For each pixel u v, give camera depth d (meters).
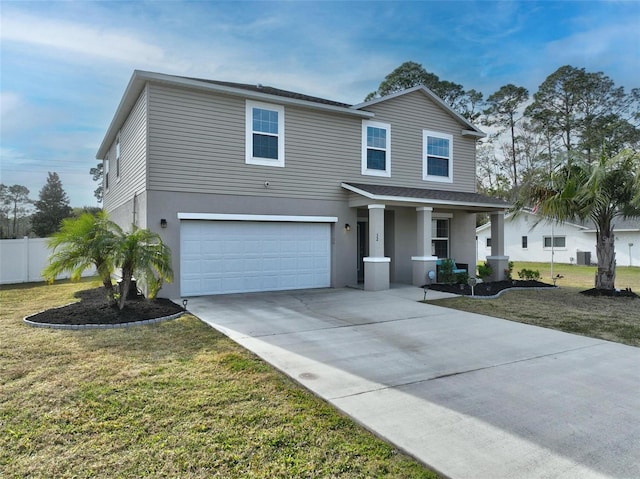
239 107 10.80
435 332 6.77
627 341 6.31
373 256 11.61
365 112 12.59
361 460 2.89
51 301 9.58
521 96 35.91
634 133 32.28
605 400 3.97
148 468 2.77
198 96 10.26
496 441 3.14
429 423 3.44
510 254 29.22
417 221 12.98
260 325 7.08
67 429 3.28
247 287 10.98
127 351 5.38
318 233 12.09
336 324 7.26
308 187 11.84
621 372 4.83
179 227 9.99
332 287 12.23
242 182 10.82
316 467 2.80
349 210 12.55
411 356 5.39
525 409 3.74
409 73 31.97
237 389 4.13
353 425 3.41
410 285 12.78
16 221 47.47
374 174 13.07
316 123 12.04
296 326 7.05
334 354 5.42
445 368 4.91
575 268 22.73
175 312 7.82
